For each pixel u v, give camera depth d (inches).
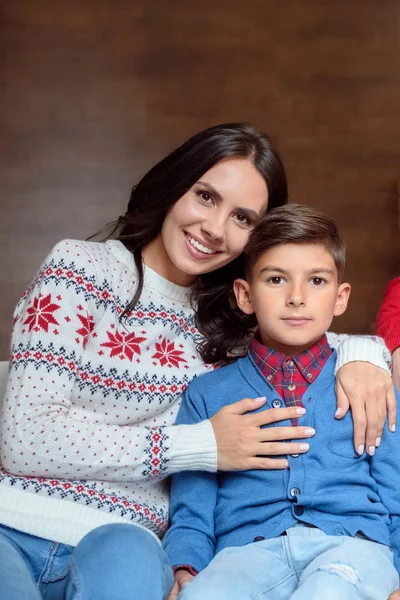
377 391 58.1
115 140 204.1
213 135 61.4
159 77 204.1
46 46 203.8
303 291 58.7
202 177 61.1
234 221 62.3
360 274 204.8
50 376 55.6
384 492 57.2
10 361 57.7
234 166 61.1
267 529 55.1
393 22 205.8
